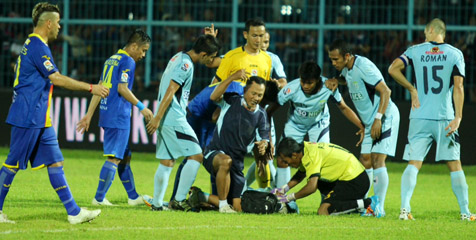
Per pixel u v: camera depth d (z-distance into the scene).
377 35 53.06
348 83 29.08
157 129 28.31
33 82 22.84
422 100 27.31
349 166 27.53
